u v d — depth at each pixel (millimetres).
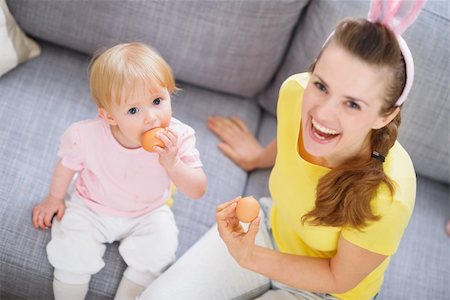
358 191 919
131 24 1380
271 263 1037
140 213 1204
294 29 1458
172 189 1283
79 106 1395
